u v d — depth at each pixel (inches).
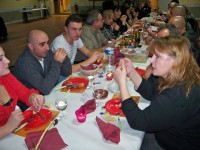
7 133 42.7
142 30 160.9
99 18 123.8
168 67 41.8
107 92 59.0
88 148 39.0
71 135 42.8
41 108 52.9
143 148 50.1
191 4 348.5
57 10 596.1
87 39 118.8
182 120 39.8
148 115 39.8
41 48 68.2
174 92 39.2
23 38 309.1
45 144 39.7
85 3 458.9
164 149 46.9
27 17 475.8
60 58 69.2
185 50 40.8
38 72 68.6
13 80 61.6
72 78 71.4
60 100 53.6
